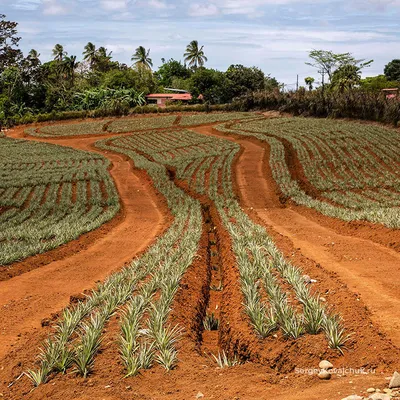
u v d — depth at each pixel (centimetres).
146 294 1138
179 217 3045
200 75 12775
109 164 5894
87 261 1992
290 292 1123
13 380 833
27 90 12006
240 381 716
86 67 13738
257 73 13038
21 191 4272
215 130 7844
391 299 1101
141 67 13275
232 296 1216
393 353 750
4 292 1544
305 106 8725
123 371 797
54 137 8394
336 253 1727
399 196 3566
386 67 13912
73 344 910
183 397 677
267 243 1736
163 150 6538
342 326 872
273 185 4269
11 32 12069
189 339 974
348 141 5678
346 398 558
